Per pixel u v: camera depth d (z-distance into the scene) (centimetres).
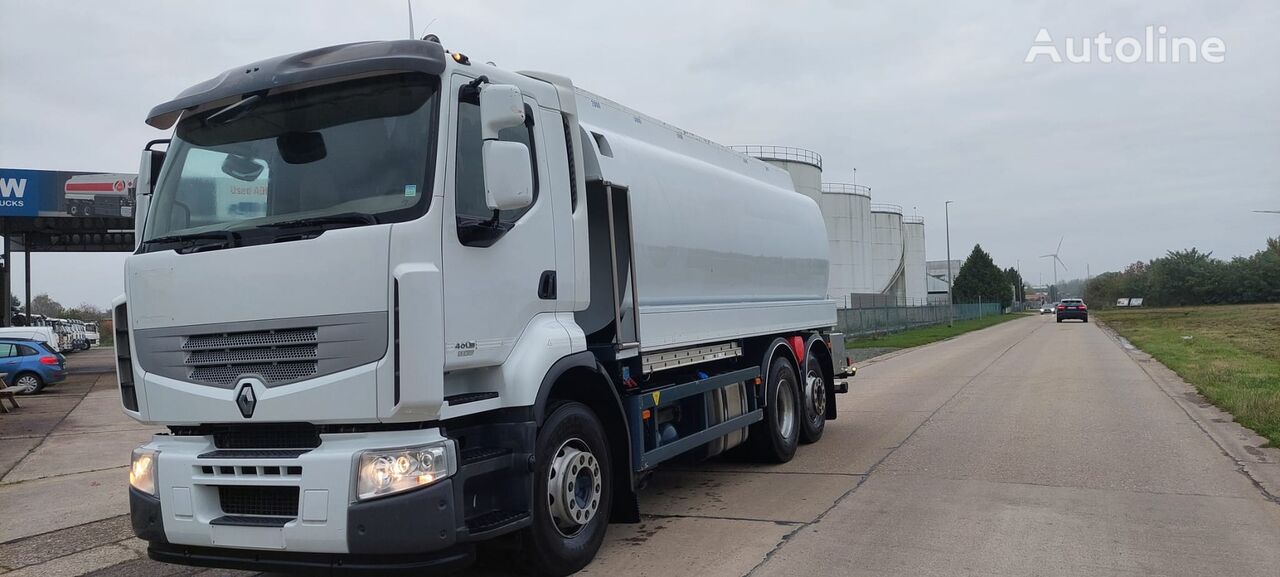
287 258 436
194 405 454
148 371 475
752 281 855
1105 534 598
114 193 3025
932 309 6116
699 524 653
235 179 479
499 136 493
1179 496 712
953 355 2733
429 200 436
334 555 428
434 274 428
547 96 552
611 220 597
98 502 845
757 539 605
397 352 413
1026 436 1038
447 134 452
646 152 680
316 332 428
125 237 3828
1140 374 1884
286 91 480
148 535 465
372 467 419
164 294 470
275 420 432
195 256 461
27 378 2348
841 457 934
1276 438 951
